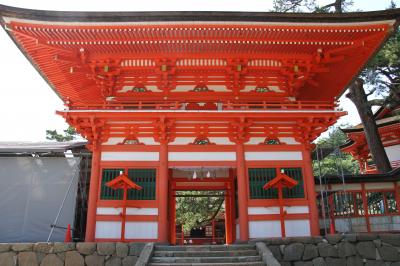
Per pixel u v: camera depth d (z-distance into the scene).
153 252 12.45
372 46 16.88
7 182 17.42
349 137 34.94
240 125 15.74
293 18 14.98
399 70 25.97
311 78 18.17
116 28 15.06
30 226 16.95
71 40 15.79
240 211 15.12
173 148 15.97
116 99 17.19
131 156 15.80
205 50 16.59
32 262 13.07
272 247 13.46
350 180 21.16
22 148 17.58
